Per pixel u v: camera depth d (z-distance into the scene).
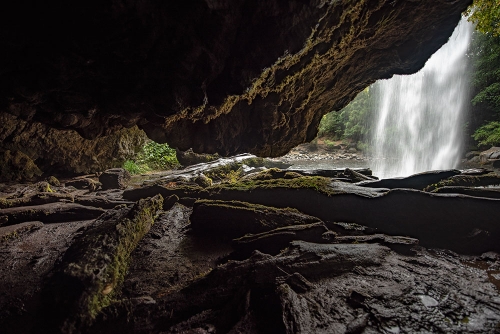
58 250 3.92
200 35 2.70
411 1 3.59
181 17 2.50
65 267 2.73
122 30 2.43
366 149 22.91
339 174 6.45
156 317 2.32
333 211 4.00
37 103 3.12
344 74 5.25
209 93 3.28
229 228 4.04
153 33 2.53
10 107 3.11
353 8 3.38
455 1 3.58
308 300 2.33
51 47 2.52
